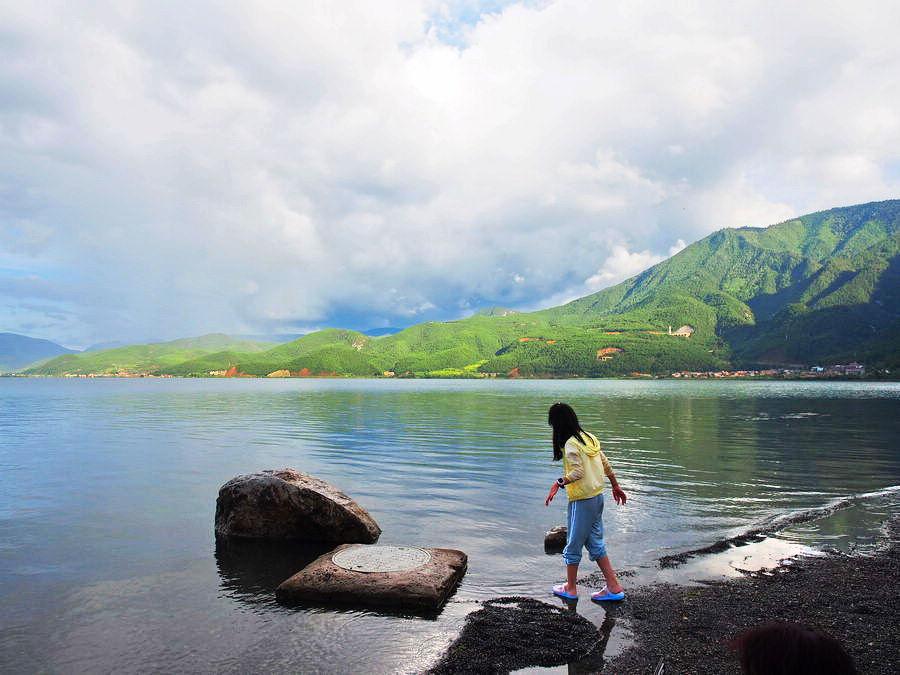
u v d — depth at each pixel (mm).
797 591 8266
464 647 6430
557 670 5938
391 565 8477
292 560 9852
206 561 9758
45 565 9461
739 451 23188
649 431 31625
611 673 5871
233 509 11289
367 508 13398
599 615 7379
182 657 6277
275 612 7488
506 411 48906
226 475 17875
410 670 5953
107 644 6605
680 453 22594
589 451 7934
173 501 14273
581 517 7863
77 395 92062
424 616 7328
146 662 6180
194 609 7617
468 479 17000
